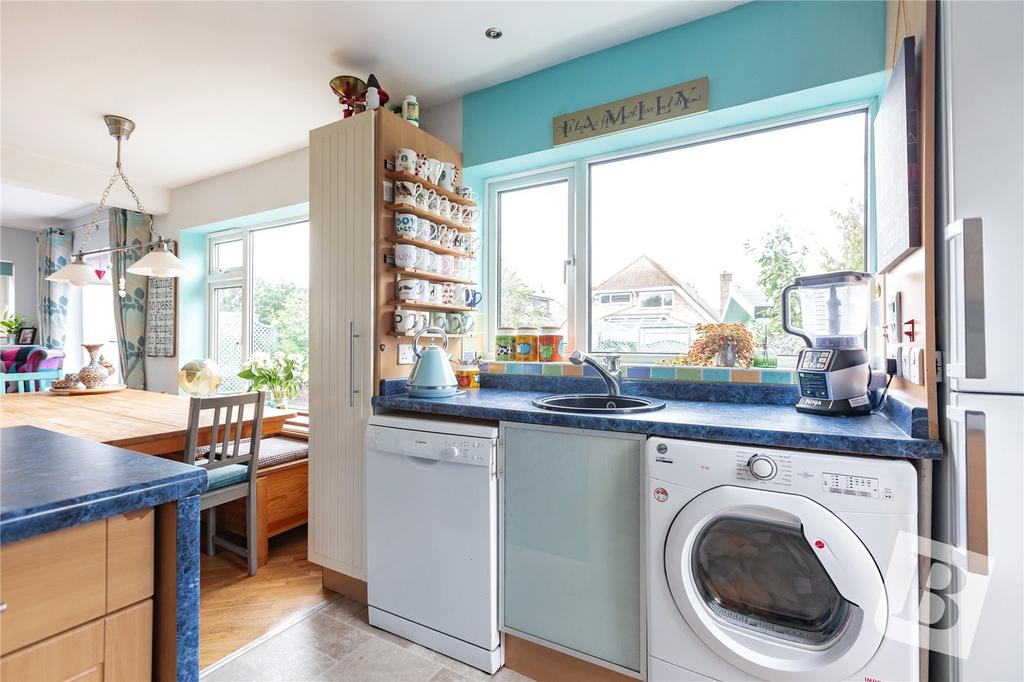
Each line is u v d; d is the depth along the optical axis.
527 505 1.66
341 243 2.18
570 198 2.53
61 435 1.14
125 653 0.78
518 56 2.26
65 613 0.71
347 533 2.14
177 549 0.83
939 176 1.09
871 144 1.87
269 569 2.45
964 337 0.97
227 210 3.82
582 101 2.27
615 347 2.41
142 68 2.32
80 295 5.76
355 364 2.12
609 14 1.97
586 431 1.55
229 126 2.97
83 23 1.98
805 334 1.64
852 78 1.74
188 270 3.19
